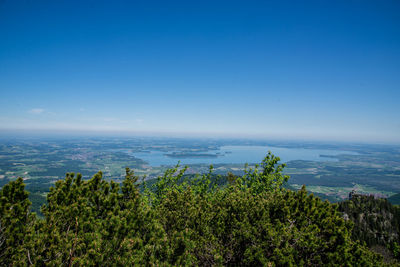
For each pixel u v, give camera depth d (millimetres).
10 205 6906
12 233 6637
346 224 8180
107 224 7246
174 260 7512
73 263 6301
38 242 6559
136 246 7051
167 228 9773
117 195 8578
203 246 8820
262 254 7371
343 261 7238
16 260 6242
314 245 7203
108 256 6609
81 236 6957
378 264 8469
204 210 10695
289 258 7012
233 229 8977
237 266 8180
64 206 7641
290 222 8523
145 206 9789
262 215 9047
